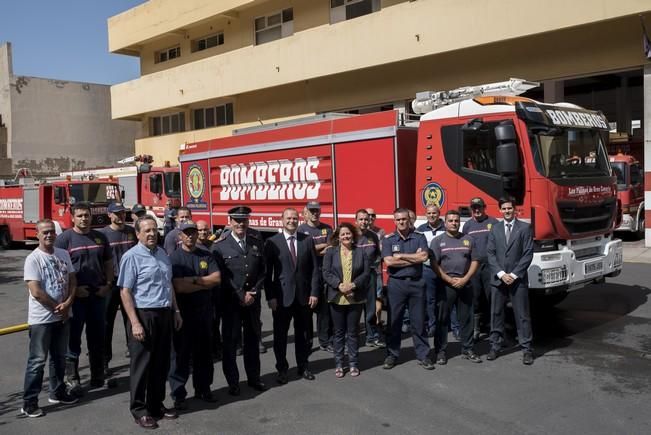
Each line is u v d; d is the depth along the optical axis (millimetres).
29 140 34406
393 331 6531
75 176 20922
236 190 11852
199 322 5645
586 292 10000
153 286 5215
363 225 7418
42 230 5508
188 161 13219
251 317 5996
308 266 6273
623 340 7262
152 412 5316
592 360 6555
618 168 16750
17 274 15336
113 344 8125
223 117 25438
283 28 22125
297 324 6340
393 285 6477
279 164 10742
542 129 7438
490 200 7723
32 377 5438
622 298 9461
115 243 6906
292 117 21922
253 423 5164
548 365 6445
